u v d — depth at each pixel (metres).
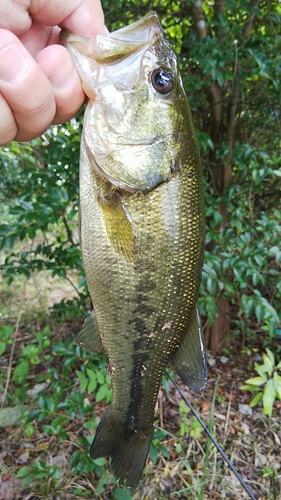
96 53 0.13
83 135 0.14
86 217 0.14
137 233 0.14
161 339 0.16
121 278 0.15
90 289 0.15
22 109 0.11
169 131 0.14
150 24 0.14
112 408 0.17
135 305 0.15
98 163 0.14
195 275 0.16
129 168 0.14
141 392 0.17
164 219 0.14
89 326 0.16
